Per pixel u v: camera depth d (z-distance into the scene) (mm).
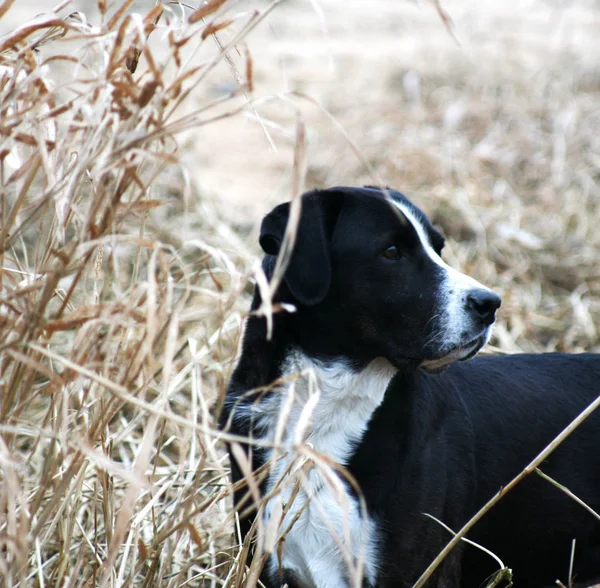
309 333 7227
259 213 15961
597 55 25172
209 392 10508
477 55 25547
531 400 8062
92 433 6293
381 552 6980
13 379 6023
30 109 5871
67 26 6230
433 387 7465
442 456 7246
